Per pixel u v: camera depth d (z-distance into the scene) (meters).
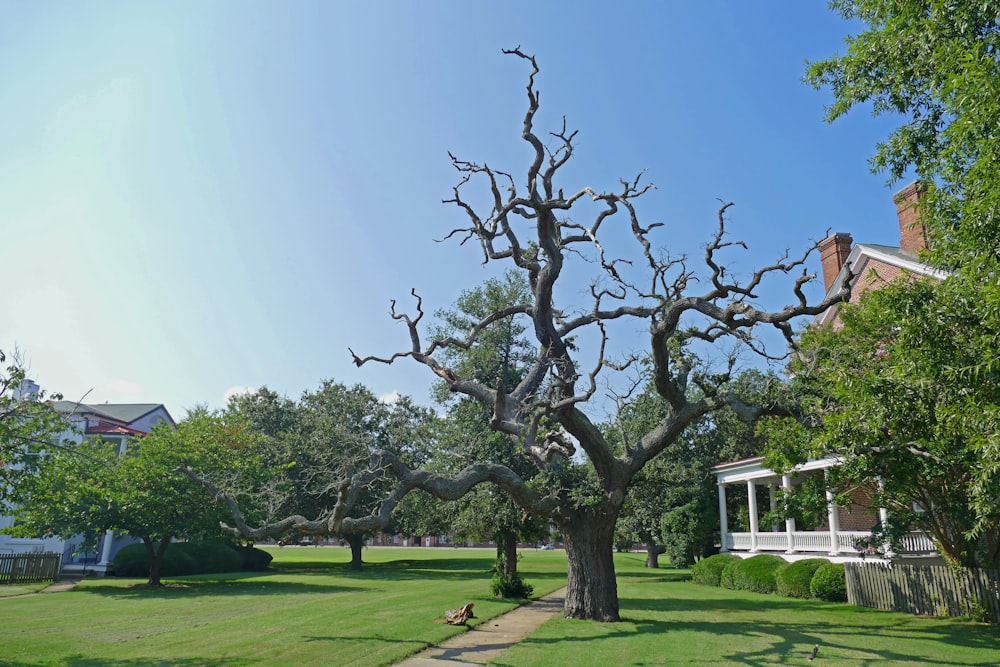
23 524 23.16
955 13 11.05
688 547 39.12
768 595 24.59
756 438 41.81
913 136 13.51
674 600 22.45
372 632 14.37
